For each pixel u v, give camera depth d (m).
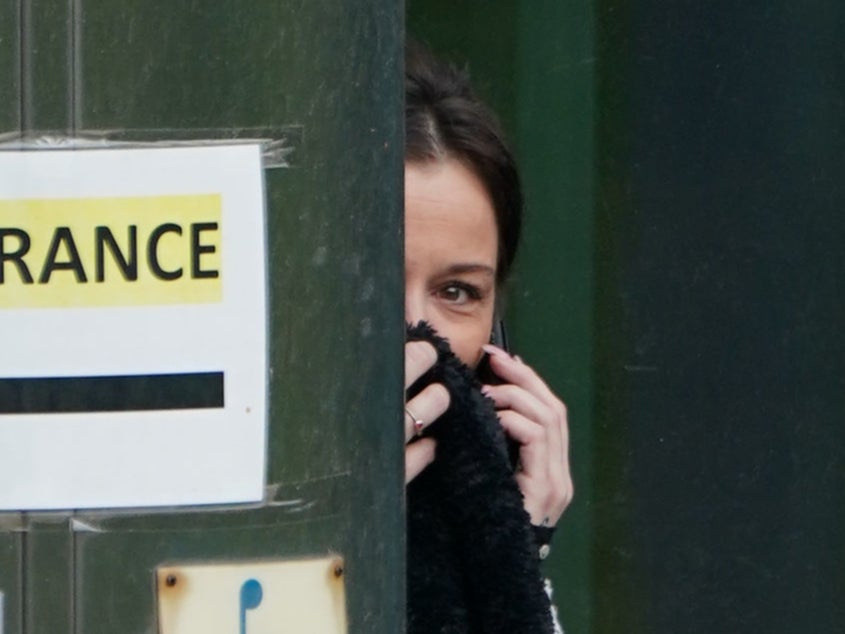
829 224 15.54
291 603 5.13
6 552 5.03
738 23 15.45
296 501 5.13
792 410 15.61
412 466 7.74
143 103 5.05
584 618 15.57
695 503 15.60
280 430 5.12
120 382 5.05
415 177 9.44
